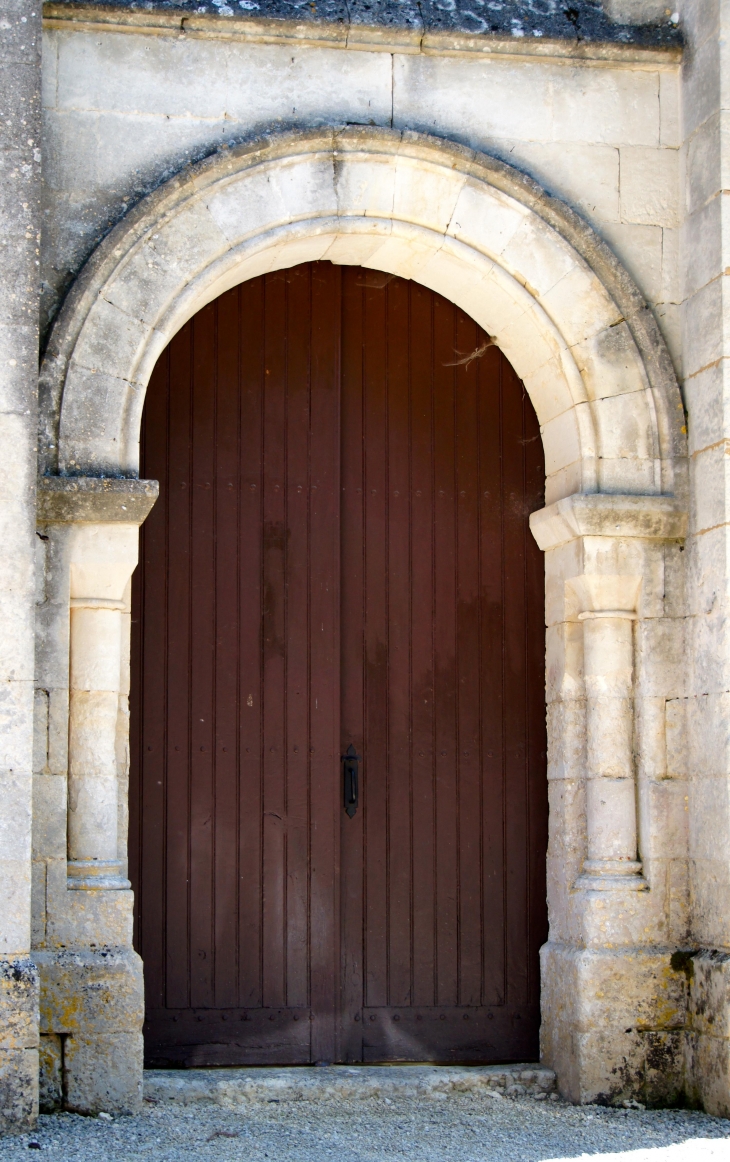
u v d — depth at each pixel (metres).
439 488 6.86
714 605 6.13
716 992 5.90
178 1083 6.01
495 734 6.77
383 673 6.71
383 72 6.40
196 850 6.42
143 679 6.45
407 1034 6.53
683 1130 5.68
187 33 6.21
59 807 5.75
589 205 6.55
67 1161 5.04
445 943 6.61
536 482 6.94
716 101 6.32
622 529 6.34
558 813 6.52
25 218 5.61
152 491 5.88
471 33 6.39
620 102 6.62
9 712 5.40
